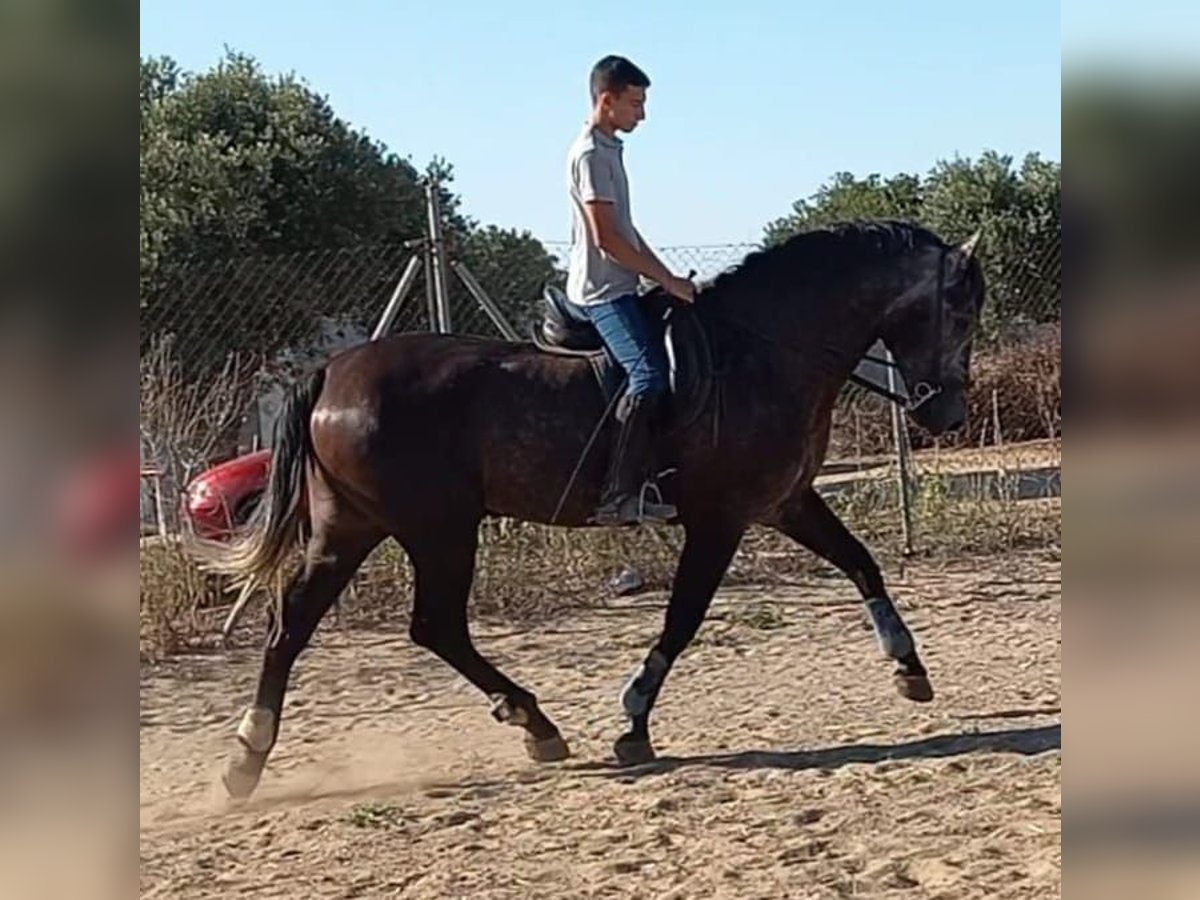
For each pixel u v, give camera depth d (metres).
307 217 15.95
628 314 5.79
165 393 8.97
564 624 9.16
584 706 7.09
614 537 9.96
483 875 4.52
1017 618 9.04
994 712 6.68
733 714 6.83
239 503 8.71
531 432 5.79
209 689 7.68
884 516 11.30
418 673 7.95
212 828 5.19
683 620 5.98
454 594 5.83
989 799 5.14
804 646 8.37
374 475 5.67
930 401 6.14
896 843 4.66
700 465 5.84
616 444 5.77
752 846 4.70
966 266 6.09
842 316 6.03
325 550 5.82
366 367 5.80
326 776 5.92
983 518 11.36
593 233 5.71
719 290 6.04
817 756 5.93
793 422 5.95
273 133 15.55
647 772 5.77
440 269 9.36
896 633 6.55
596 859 4.64
